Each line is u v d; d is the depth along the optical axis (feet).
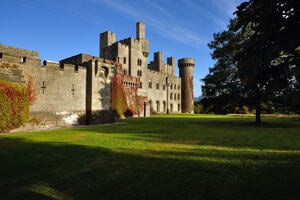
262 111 189.78
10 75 83.92
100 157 34.55
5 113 79.61
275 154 34.35
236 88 96.48
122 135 59.47
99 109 117.80
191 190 20.95
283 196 18.58
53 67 101.24
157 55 263.08
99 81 119.55
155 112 229.04
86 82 116.47
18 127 84.43
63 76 105.40
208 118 138.51
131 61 193.67
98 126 92.94
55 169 28.91
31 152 38.96
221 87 100.99
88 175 26.30
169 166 28.60
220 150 37.81
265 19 16.21
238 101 96.27
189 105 270.05
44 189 22.52
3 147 44.50
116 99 154.30
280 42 15.20
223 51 98.73
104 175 26.08
